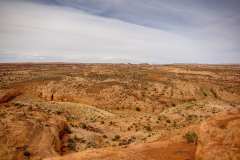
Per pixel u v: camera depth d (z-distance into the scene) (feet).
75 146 76.07
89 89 184.55
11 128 67.36
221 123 39.96
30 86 190.08
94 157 38.29
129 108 163.22
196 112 149.38
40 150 60.90
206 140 37.99
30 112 95.04
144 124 124.47
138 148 43.24
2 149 57.06
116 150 41.70
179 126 118.01
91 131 101.71
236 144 33.47
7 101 155.74
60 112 124.98
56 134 76.02
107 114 142.92
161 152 41.06
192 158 38.29
